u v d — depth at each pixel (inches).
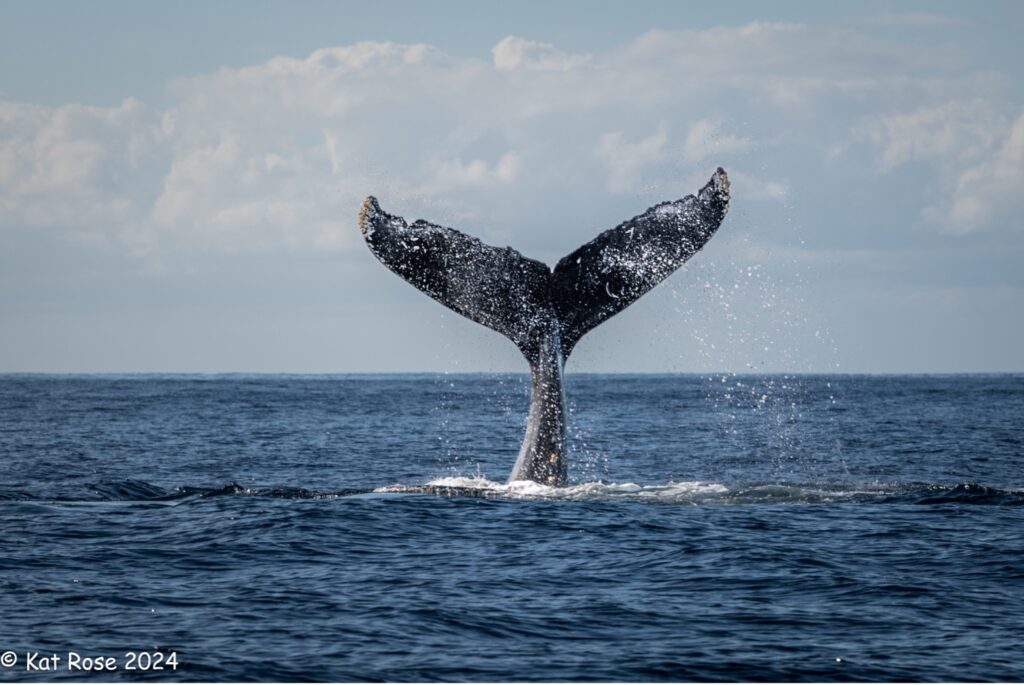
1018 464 5172.2
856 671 1769.2
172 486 4370.1
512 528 2743.6
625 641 1916.8
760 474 4655.5
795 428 7780.5
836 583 2287.2
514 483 3078.2
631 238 2893.7
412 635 1934.1
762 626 2003.0
